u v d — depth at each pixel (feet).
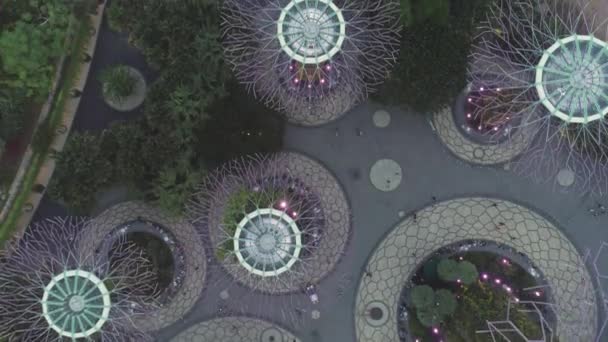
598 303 94.53
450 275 88.84
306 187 92.68
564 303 93.86
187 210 88.89
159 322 94.17
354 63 78.13
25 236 91.15
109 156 86.48
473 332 88.84
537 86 71.41
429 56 80.89
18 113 87.97
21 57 83.87
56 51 86.99
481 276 92.84
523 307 92.58
